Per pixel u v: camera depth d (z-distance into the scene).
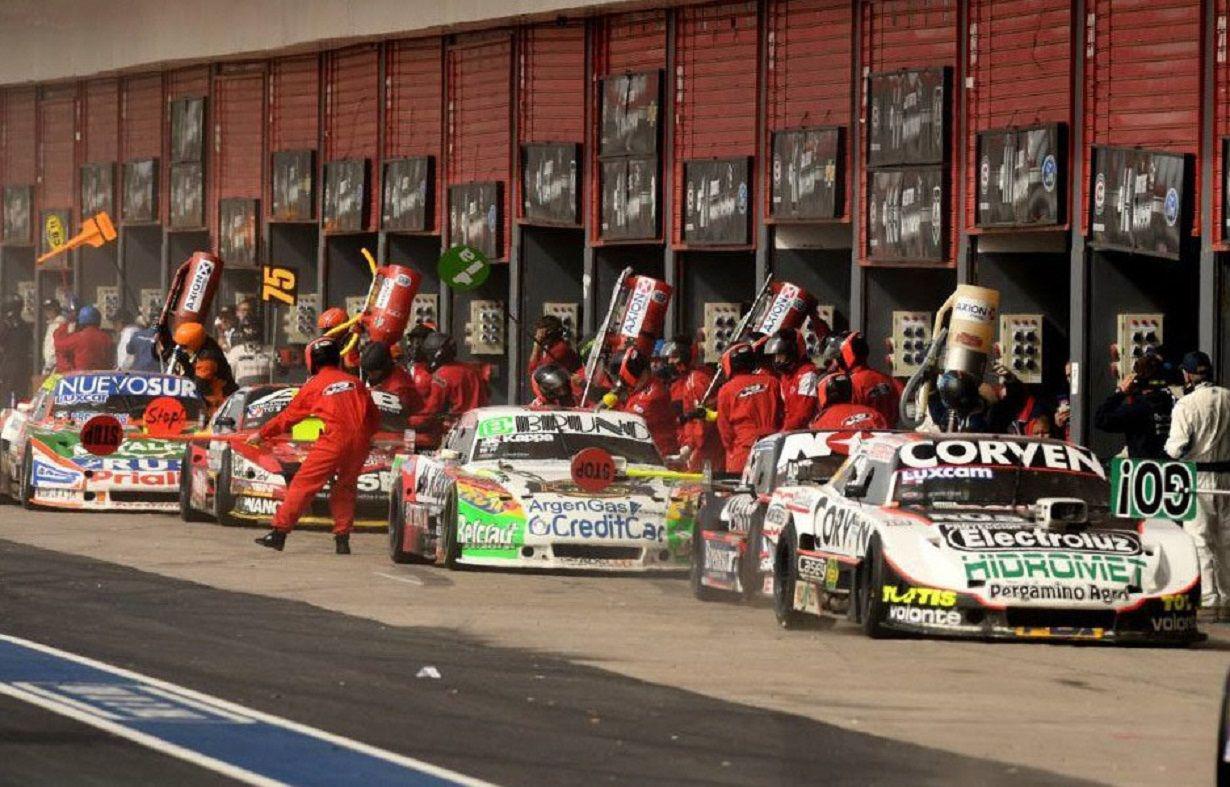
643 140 60.97
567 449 41.47
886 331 53.72
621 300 50.62
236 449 47.88
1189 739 22.11
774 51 56.66
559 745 20.88
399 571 39.03
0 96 97.44
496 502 38.84
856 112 53.94
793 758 20.50
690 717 22.80
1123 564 29.36
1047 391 50.44
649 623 31.77
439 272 54.00
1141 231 45.22
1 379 90.44
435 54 70.44
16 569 37.19
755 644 29.33
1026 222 48.31
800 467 34.69
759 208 57.28
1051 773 20.08
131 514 52.16
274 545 42.03
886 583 29.47
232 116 82.12
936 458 31.47
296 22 73.69
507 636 29.61
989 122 49.91
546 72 65.12
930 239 51.31
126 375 54.72
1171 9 45.31
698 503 36.97
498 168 67.19
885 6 52.97
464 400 50.91
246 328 61.62
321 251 76.56
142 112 88.12
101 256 91.56
